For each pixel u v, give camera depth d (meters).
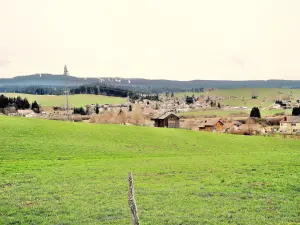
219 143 90.00
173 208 27.64
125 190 33.88
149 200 29.89
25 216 25.55
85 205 28.47
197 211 26.72
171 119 159.62
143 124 172.62
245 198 30.70
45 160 54.78
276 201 29.47
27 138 73.50
